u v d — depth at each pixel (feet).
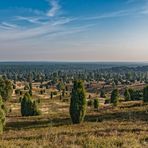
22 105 205.77
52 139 61.98
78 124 116.47
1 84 331.36
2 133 96.53
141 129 78.02
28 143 57.26
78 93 123.54
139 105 183.21
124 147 49.78
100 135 68.90
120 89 609.42
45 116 165.27
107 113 142.92
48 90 573.33
